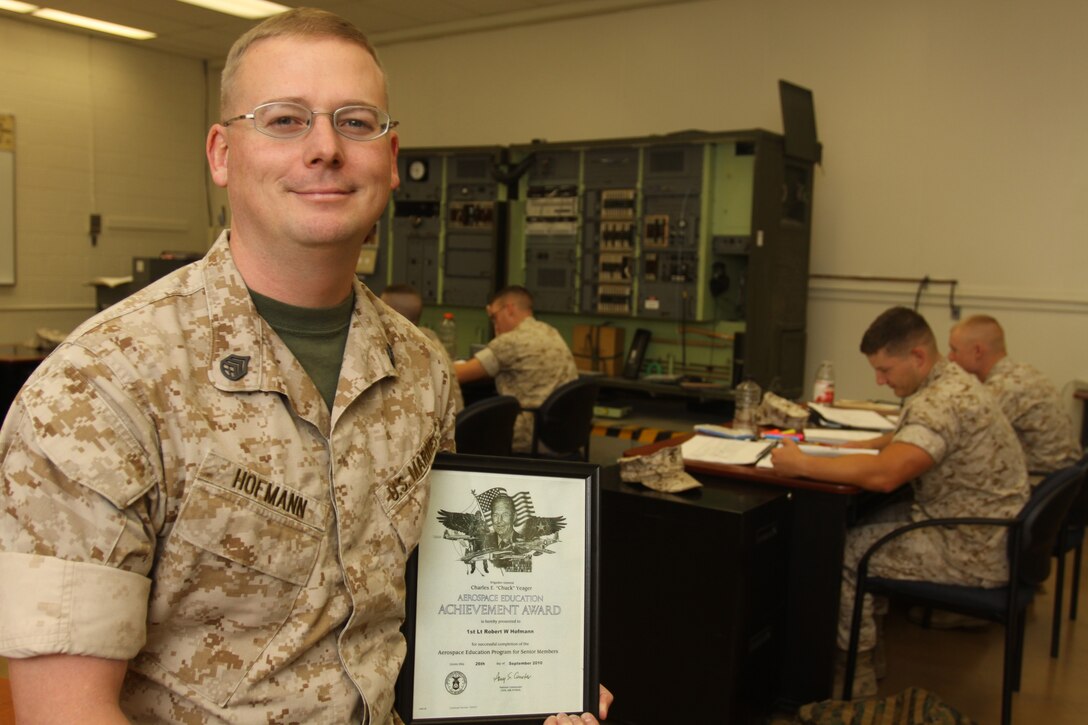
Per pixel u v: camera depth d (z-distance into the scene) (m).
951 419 2.56
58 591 0.72
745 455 2.77
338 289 0.93
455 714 1.03
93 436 0.74
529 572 1.07
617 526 2.48
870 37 5.12
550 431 3.75
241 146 0.86
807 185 5.13
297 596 0.85
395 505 0.94
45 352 5.40
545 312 5.59
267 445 0.84
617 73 6.02
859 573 2.57
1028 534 2.39
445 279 5.82
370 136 0.88
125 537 0.75
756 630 2.44
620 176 5.15
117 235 7.73
